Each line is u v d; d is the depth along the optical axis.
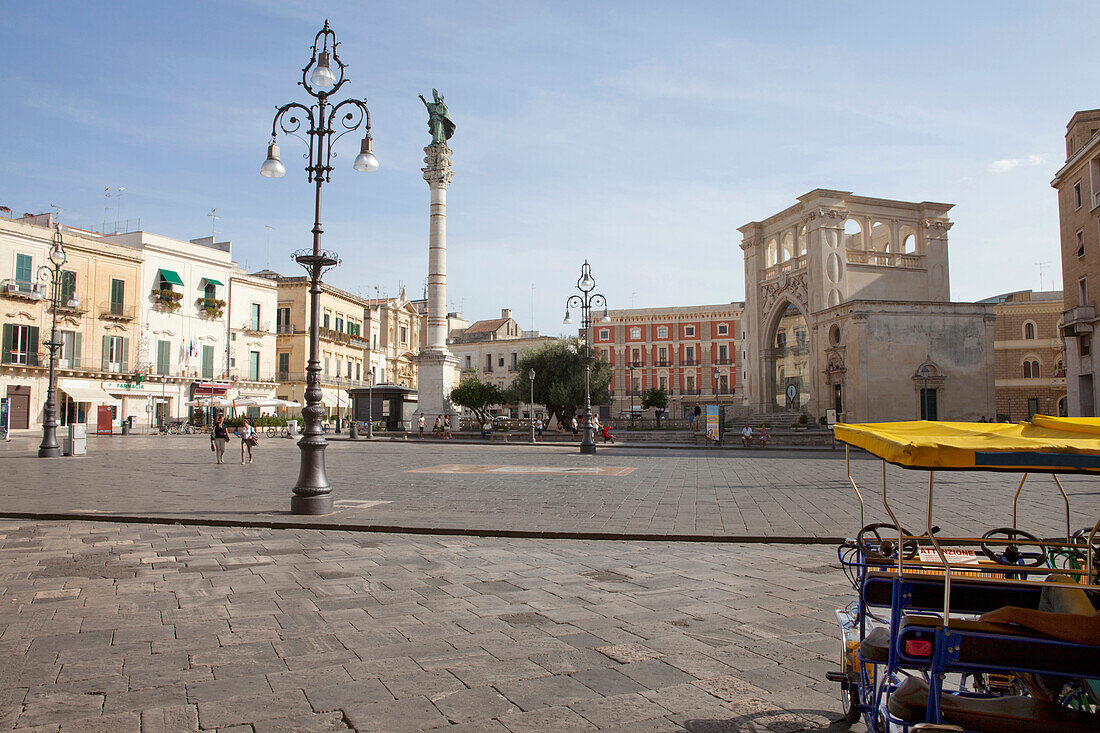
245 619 5.82
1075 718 2.99
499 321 97.06
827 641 5.37
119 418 51.19
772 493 15.21
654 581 7.29
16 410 45.38
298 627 5.61
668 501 13.77
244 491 15.08
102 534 9.90
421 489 15.82
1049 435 3.39
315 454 11.73
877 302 39.28
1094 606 3.41
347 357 73.00
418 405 45.12
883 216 48.28
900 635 3.20
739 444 39.00
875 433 3.57
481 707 4.12
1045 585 3.24
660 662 4.89
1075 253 36.22
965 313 40.03
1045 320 59.84
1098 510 12.54
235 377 60.66
